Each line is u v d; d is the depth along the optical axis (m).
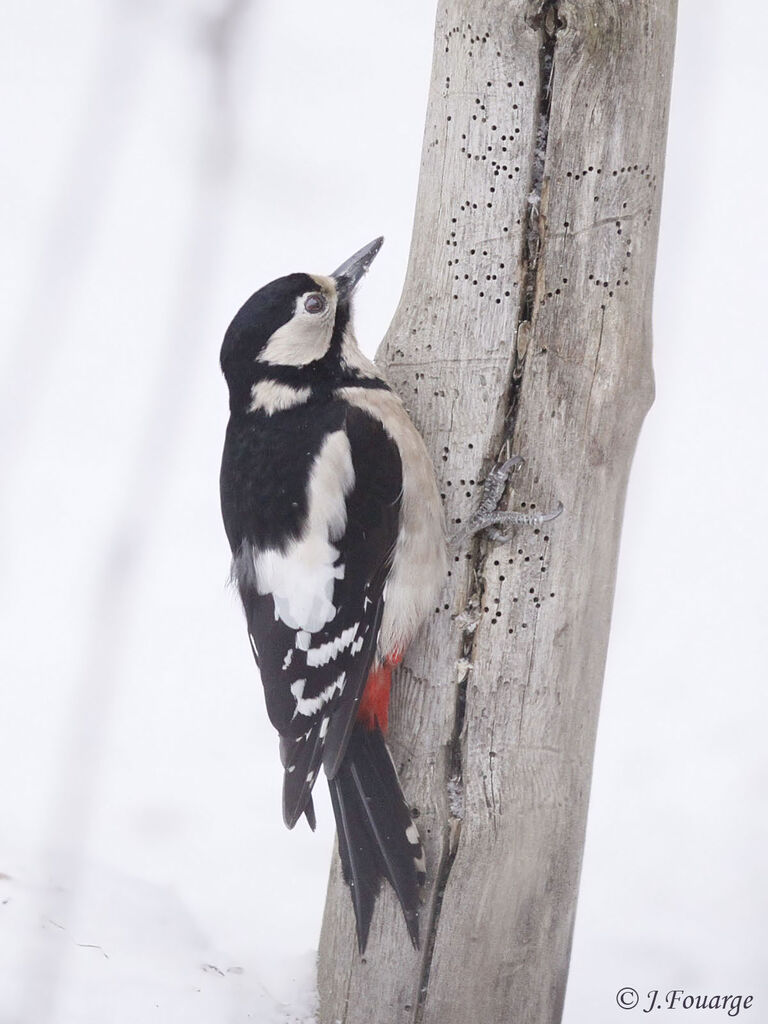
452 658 7.35
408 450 7.31
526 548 7.24
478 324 7.18
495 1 6.84
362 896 7.15
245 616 7.99
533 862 7.48
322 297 7.93
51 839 9.20
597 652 7.54
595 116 6.87
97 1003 7.44
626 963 9.36
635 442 7.43
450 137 7.15
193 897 9.80
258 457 7.86
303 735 7.48
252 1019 7.72
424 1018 7.52
